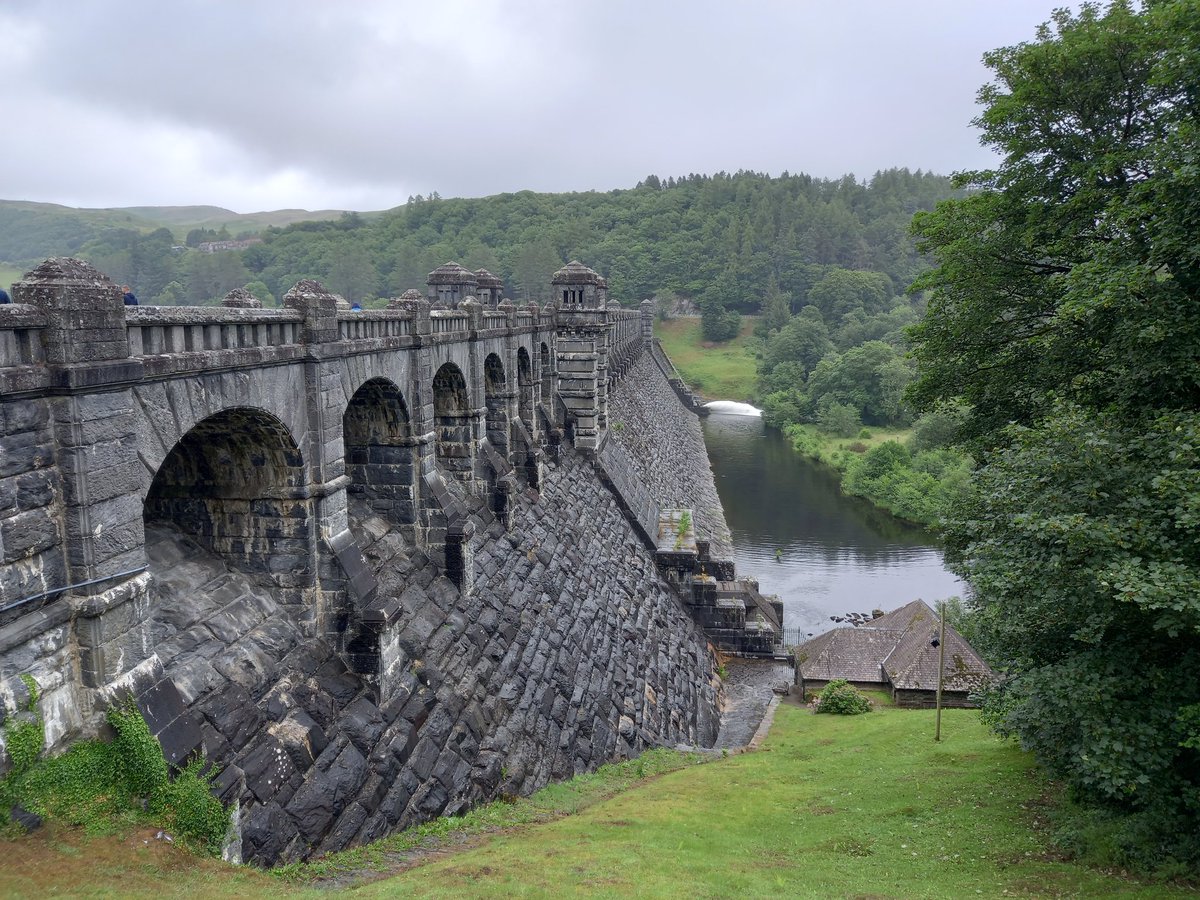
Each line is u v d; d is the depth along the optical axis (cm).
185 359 1562
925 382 3080
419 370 2791
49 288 1238
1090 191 2367
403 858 1859
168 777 1396
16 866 1158
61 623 1290
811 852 1930
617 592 4412
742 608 5303
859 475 10506
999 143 2747
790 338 17750
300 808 1767
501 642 2973
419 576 2758
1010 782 2283
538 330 4838
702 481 10256
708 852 1911
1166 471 1486
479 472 3578
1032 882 1553
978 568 1795
